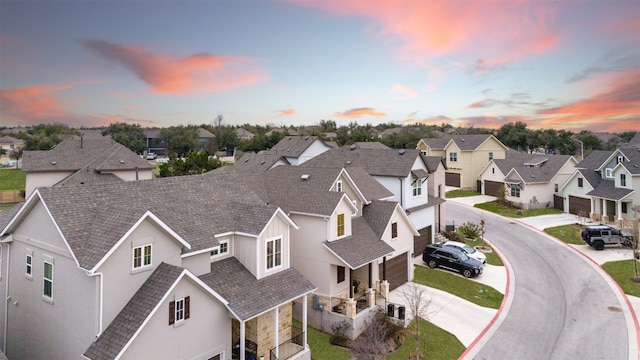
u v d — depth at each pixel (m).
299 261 24.00
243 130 138.50
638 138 75.12
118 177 42.78
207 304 15.87
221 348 16.48
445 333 22.09
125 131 122.62
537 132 106.31
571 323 23.47
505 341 21.36
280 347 18.34
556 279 30.55
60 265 15.26
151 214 15.09
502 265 33.59
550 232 43.31
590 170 50.75
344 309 22.61
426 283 29.34
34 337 16.58
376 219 27.52
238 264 19.23
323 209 23.11
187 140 111.94
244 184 24.31
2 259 18.67
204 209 19.94
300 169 29.16
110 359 12.84
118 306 14.32
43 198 15.55
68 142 49.25
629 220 44.03
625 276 30.94
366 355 18.47
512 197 56.22
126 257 14.55
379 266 26.58
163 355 14.32
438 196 43.19
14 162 98.00
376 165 38.28
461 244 35.38
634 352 20.20
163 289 14.32
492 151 68.25
